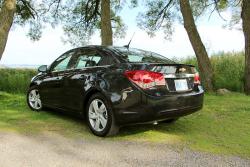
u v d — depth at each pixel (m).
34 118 7.30
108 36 13.98
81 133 6.16
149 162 4.66
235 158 4.89
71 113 6.82
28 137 5.79
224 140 5.83
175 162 4.68
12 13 9.98
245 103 9.62
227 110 8.51
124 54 6.13
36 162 4.57
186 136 6.05
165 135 6.09
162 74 5.60
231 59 16.16
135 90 5.48
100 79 5.94
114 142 5.60
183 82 5.92
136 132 6.26
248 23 11.98
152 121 5.62
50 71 7.52
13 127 6.45
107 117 5.75
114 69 5.86
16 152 4.96
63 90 6.91
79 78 6.43
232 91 12.88
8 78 13.74
